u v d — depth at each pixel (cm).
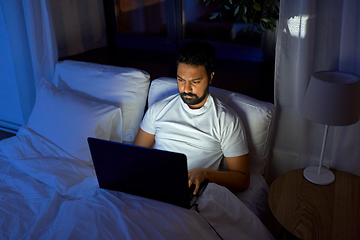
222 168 154
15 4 201
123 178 116
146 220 104
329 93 114
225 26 232
